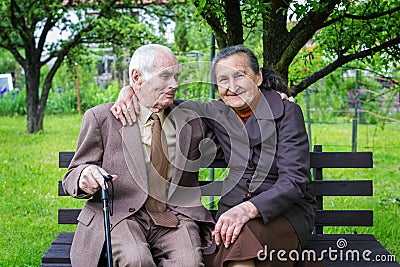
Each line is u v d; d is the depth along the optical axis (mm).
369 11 4555
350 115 11984
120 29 10523
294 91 4594
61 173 7766
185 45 14508
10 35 11188
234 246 2857
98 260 3033
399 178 7605
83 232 3127
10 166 8117
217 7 4062
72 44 10969
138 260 2938
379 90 11453
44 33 11055
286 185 2988
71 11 10812
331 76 10383
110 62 17469
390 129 11461
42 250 4797
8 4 10328
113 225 3078
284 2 4199
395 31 4707
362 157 3660
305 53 5520
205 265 3070
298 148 3107
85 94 15602
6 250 4816
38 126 11328
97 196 3172
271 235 2914
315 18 4160
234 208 2920
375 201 6387
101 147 3186
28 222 5668
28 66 11227
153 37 10711
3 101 14922
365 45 4723
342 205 6238
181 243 3090
